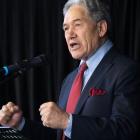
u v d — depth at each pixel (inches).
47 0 144.5
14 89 145.2
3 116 70.9
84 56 79.0
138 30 141.3
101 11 79.1
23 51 145.4
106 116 70.1
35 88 143.5
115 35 143.3
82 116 65.2
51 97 144.6
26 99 144.9
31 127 81.4
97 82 74.3
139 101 69.1
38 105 144.6
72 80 84.1
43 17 144.9
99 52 78.8
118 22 143.4
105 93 72.0
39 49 144.9
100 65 76.7
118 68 73.5
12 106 71.9
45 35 144.7
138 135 67.7
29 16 144.6
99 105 71.4
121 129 64.8
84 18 77.4
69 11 78.4
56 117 63.2
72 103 77.0
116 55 77.6
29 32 144.6
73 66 143.3
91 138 64.2
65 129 64.5
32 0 144.1
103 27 79.7
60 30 142.3
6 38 145.6
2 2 145.4
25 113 144.5
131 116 66.3
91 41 77.7
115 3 143.3
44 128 83.7
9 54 146.4
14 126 74.0
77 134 63.8
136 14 142.3
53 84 145.1
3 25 145.6
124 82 70.7
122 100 68.5
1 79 67.1
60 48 142.6
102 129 64.3
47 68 144.0
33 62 69.4
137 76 71.7
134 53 141.8
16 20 145.1
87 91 74.5
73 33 77.4
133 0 142.7
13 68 67.3
